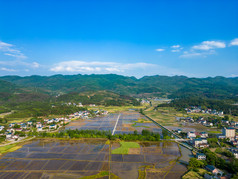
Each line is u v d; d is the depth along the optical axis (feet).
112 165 593.42
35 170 563.07
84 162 616.80
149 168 571.69
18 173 545.44
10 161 629.92
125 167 579.07
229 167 549.95
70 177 518.37
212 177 488.02
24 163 613.52
